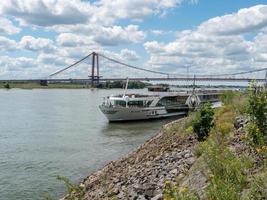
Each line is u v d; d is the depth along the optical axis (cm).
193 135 2264
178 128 2928
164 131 3434
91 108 9869
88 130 5441
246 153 1105
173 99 7362
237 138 1377
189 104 7531
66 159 3288
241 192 827
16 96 17075
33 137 4700
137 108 6612
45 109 9488
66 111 8850
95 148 3862
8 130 5406
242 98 2489
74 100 13888
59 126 5916
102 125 6097
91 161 3195
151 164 1975
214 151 1041
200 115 2047
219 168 934
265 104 1158
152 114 6856
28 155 3478
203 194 909
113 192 1709
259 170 919
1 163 3131
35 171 2844
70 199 1228
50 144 4128
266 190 782
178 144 2261
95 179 2356
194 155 1655
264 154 960
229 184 783
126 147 3925
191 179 1177
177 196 778
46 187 2417
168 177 1492
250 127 1082
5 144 4141
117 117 6488
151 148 2755
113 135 4909
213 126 1945
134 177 1830
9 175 2727
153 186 1448
